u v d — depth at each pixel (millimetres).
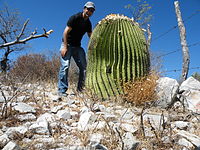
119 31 3576
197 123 2646
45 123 2029
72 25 4246
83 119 2254
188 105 3457
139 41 3646
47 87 5035
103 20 3742
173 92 3426
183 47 6961
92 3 4238
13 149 1544
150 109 3148
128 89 3422
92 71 3721
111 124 2201
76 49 4504
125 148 1735
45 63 9602
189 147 1868
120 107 3100
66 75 4082
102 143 1810
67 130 2090
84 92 3715
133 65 3529
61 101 3396
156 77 3664
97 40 3678
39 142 1758
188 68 6879
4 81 4422
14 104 2629
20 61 9734
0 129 1966
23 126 2049
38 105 2908
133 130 2092
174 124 2494
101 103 3299
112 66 3566
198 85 3910
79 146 1709
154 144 1907
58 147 1699
